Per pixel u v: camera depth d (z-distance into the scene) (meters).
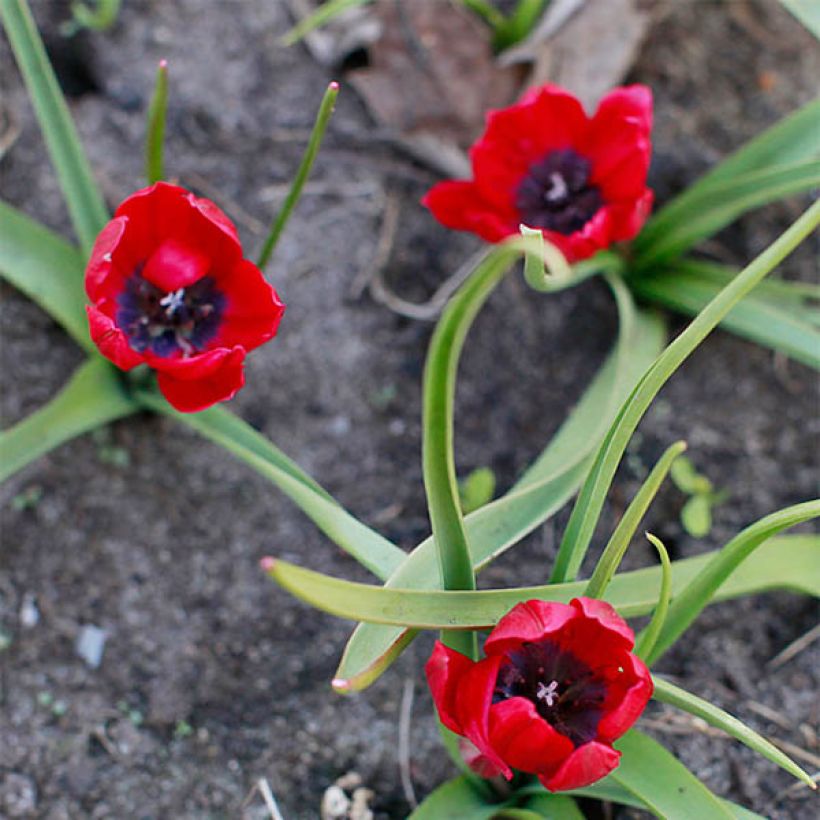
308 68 0.79
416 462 0.75
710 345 0.76
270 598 0.73
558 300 0.77
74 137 0.71
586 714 0.63
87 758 0.70
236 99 0.79
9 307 0.74
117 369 0.72
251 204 0.77
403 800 0.70
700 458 0.75
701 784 0.63
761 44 0.81
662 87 0.80
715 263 0.77
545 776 0.61
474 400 0.76
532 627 0.61
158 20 0.79
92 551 0.73
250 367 0.75
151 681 0.71
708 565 0.64
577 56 0.78
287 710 0.71
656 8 0.81
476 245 0.77
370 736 0.71
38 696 0.71
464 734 0.61
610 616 0.61
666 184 0.78
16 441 0.69
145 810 0.70
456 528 0.63
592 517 0.63
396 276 0.77
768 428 0.75
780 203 0.78
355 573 0.73
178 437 0.74
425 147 0.78
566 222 0.72
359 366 0.76
